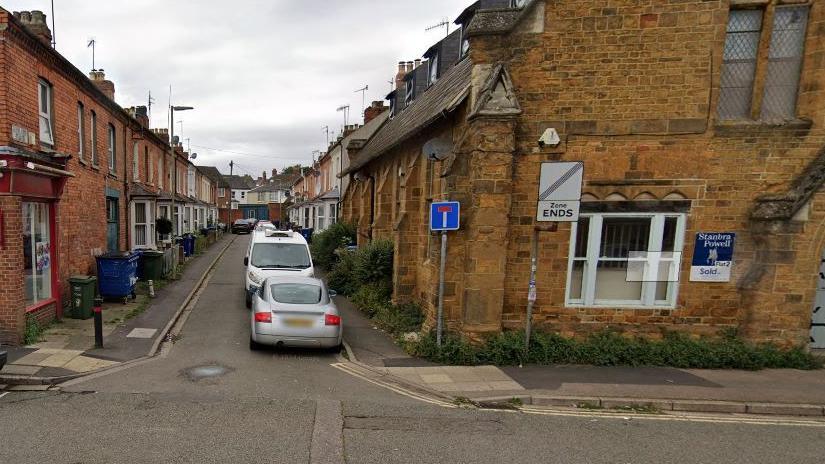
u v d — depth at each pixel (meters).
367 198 17.83
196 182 35.53
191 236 22.78
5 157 7.18
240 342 8.53
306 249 12.55
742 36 7.55
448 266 8.09
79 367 6.66
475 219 7.51
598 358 7.43
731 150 7.52
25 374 6.23
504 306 7.89
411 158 11.83
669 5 7.28
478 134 7.41
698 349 7.52
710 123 7.44
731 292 7.86
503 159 7.41
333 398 5.95
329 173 34.03
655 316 7.93
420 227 10.96
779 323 7.69
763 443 5.07
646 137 7.50
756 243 7.69
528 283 7.85
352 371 7.14
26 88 8.15
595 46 7.39
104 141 12.90
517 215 7.74
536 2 7.34
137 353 7.50
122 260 10.94
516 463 4.41
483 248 7.55
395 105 22.72
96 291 10.02
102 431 4.69
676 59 7.36
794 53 7.56
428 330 8.42
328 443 4.64
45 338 7.95
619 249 7.88
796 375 7.13
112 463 4.07
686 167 7.54
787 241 7.55
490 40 7.44
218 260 21.61
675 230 7.74
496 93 7.34
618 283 7.98
